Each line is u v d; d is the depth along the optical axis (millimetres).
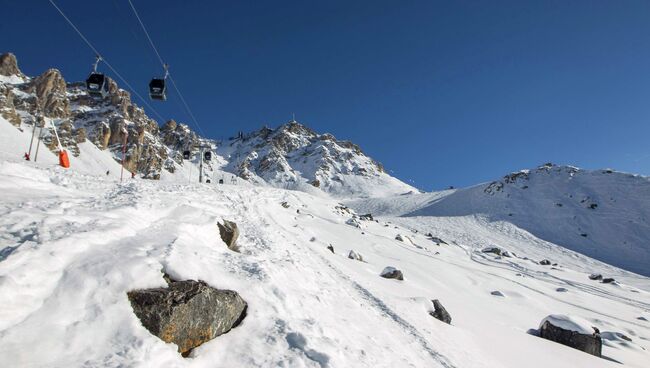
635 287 53531
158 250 6953
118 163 134875
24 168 12914
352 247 33188
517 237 86250
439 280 28266
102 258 5891
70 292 5074
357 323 9391
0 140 65875
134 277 5785
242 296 7348
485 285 32375
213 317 6238
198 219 10547
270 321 7121
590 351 15320
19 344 4180
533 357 12492
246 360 5930
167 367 4980
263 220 23422
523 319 21203
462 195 123438
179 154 197125
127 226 7594
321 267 14867
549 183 112875
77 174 18672
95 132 147875
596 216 92812
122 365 4531
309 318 8023
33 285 4867
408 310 13117
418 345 9859
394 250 38625
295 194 75438
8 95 118812
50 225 6352
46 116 129125
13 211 6609
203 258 7934
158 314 5504
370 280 17547
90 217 7469
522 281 39781
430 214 112125
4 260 4895
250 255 10438
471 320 16078
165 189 18422
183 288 6129
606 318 28656
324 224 43469
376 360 7539
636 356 17109
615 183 103438
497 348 12477
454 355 10070
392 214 120188
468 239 82312
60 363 4227
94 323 4906
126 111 179000
